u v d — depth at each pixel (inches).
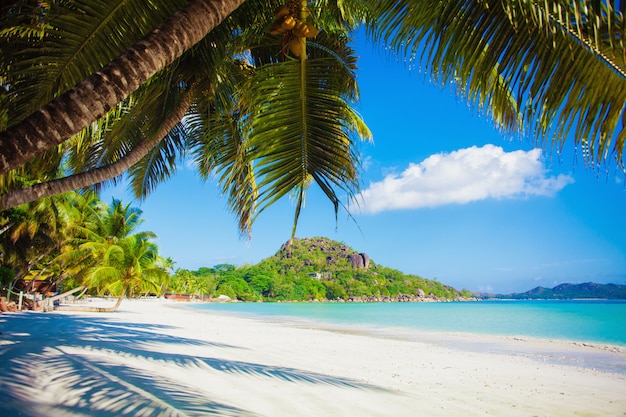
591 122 84.0
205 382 194.5
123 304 1768.0
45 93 114.1
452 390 242.4
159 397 157.3
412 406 190.4
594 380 298.7
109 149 229.1
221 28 155.9
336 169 138.5
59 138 66.2
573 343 624.4
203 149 256.1
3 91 123.8
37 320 516.4
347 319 1381.6
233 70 203.3
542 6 81.7
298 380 225.3
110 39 108.5
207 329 601.3
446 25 95.0
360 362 339.6
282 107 141.0
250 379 213.2
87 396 151.0
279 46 198.2
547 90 87.6
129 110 199.9
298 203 134.5
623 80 80.5
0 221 710.5
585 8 72.6
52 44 108.7
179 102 183.8
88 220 1053.2
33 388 154.4
